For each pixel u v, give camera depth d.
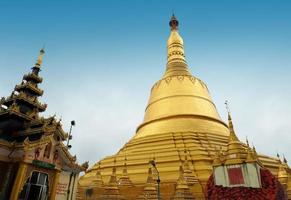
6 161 20.89
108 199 33.31
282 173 33.38
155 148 41.28
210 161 36.00
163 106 50.88
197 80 55.34
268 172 23.84
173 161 36.50
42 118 25.55
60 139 25.16
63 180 24.69
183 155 37.22
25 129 24.98
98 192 35.28
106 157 44.94
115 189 34.03
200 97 52.00
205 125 46.56
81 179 42.62
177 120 47.38
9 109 24.08
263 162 38.12
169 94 52.16
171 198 31.39
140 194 33.16
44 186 22.44
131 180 35.88
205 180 32.31
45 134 23.33
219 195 24.47
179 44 63.34
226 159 25.67
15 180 20.27
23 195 20.56
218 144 41.50
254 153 25.56
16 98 25.64
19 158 20.84
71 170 25.56
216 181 25.23
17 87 27.22
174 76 55.25
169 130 45.53
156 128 47.69
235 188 23.97
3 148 21.09
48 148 23.27
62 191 24.25
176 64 59.03
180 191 30.12
